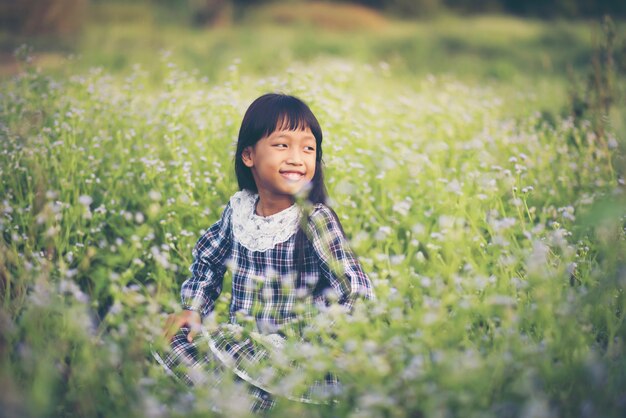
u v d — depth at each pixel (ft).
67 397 8.11
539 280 8.59
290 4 77.30
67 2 55.88
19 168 13.15
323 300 9.59
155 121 16.17
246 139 9.66
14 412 7.27
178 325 9.48
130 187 14.33
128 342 8.76
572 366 8.01
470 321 9.32
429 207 13.98
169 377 9.12
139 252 11.72
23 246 12.33
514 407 7.52
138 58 38.17
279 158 9.44
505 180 13.38
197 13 67.62
